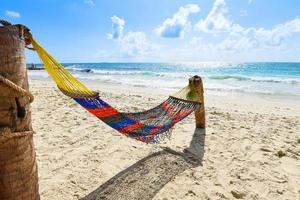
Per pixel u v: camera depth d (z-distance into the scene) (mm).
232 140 4641
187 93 4781
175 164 3602
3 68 1441
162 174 3311
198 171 3428
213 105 8828
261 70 38812
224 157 3898
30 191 1639
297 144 4551
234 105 8883
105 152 3982
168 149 4141
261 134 5035
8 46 1465
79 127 5223
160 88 13922
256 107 8547
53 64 2324
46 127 5145
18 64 1535
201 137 4797
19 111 1555
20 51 1569
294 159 3891
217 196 2875
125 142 4430
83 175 3252
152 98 9469
